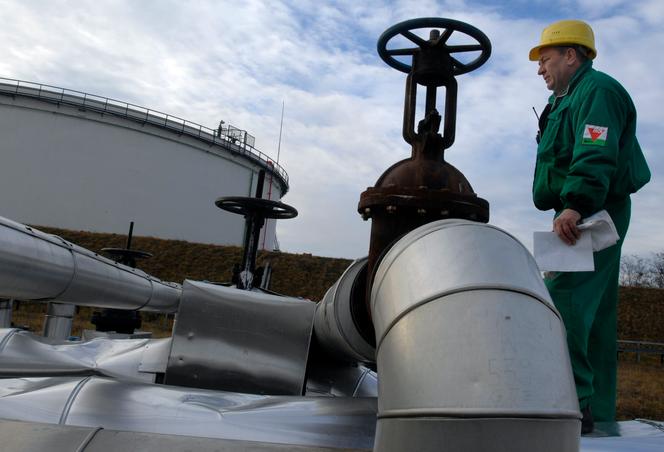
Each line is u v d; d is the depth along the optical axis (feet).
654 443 5.64
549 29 7.68
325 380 9.32
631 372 54.85
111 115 100.63
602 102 6.50
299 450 4.60
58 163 98.07
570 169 6.33
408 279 4.33
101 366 8.20
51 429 4.58
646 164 7.68
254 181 111.24
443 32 5.82
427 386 3.73
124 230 99.96
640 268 131.44
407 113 5.80
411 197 5.14
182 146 104.53
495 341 3.70
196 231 104.73
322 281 92.27
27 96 97.40
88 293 9.40
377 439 4.10
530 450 3.42
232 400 5.83
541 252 6.16
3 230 6.31
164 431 5.16
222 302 7.32
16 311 61.52
